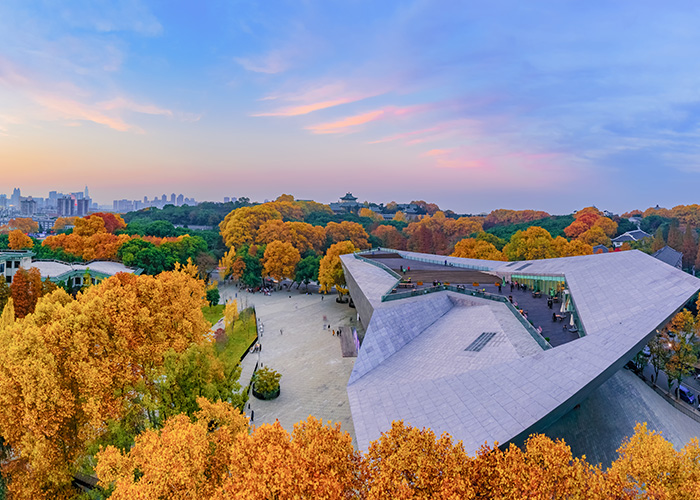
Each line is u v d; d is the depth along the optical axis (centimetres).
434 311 5103
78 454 3416
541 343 3606
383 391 3416
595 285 4759
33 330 3475
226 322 7562
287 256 11781
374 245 18025
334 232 17075
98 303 4016
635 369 6122
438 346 4169
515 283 6612
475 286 6462
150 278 4819
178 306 4681
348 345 7025
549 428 3456
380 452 2088
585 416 3756
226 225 17425
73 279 8644
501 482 1839
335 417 4625
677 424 4425
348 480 2009
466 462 1967
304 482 1858
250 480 1933
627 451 2306
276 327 8175
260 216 16212
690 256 12581
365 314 5597
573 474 1888
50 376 3244
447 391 3103
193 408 3359
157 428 3331
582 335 3978
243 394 3722
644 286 4269
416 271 7712
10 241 11225
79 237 10906
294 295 11450
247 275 11931
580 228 17188
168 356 3459
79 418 3475
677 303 3647
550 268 6203
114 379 3803
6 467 3425
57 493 3378
